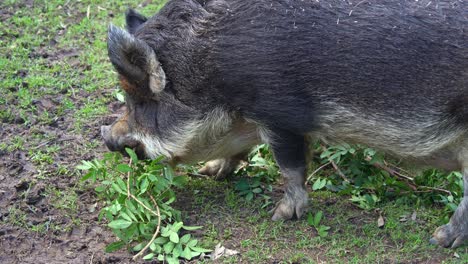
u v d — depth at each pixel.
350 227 2.75
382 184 2.94
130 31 2.82
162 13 2.69
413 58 2.47
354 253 2.64
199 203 2.85
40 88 3.43
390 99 2.52
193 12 2.63
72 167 2.99
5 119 3.24
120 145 2.78
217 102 2.65
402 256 2.62
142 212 2.62
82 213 2.78
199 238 2.67
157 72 2.61
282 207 2.77
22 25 3.89
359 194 2.93
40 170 2.96
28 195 2.83
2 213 2.75
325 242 2.67
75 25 3.92
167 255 2.57
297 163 2.72
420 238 2.71
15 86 3.42
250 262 2.57
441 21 2.48
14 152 3.05
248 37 2.55
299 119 2.59
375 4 2.52
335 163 3.03
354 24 2.50
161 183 2.69
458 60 2.46
